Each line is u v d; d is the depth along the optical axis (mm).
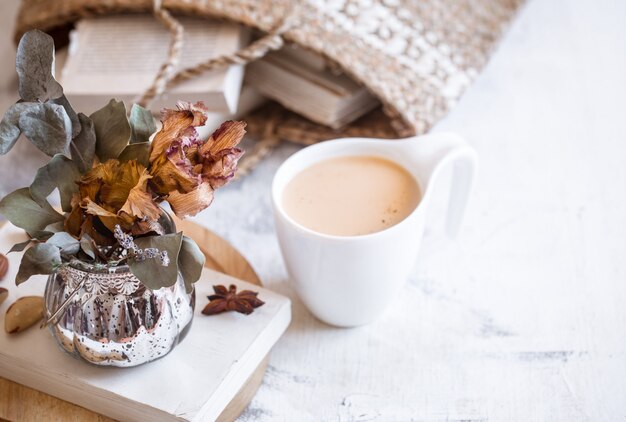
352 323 670
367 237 605
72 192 557
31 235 551
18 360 607
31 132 537
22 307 621
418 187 648
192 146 533
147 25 800
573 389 635
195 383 593
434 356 656
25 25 833
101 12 803
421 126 778
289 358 659
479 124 844
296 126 823
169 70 748
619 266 712
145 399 584
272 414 628
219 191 786
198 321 629
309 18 778
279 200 639
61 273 572
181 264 553
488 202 771
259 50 757
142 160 549
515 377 642
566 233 741
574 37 938
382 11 815
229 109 768
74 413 605
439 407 628
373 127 816
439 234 746
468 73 831
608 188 778
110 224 548
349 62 768
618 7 976
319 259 618
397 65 791
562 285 701
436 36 832
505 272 712
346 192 646
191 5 776
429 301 693
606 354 654
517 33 947
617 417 620
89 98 771
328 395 637
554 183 785
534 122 844
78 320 574
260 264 725
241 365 608
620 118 844
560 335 667
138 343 582
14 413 604
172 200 526
